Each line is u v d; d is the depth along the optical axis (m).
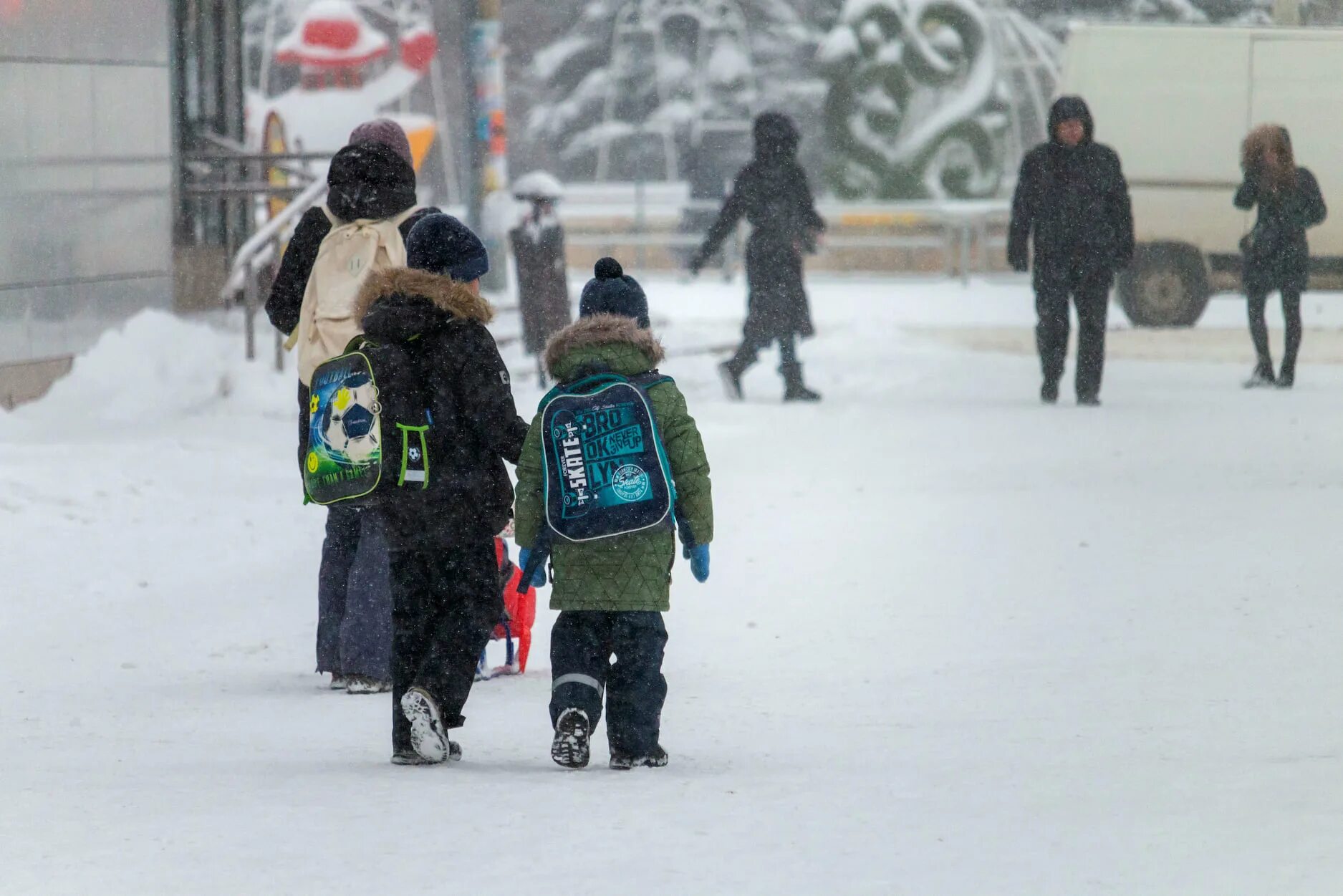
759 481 45.50
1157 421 56.50
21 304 53.75
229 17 73.38
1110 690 24.00
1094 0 170.75
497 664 27.86
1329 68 90.88
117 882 14.64
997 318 99.88
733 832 16.38
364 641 25.41
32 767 20.06
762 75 184.75
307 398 26.02
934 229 130.25
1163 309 93.06
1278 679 24.33
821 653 27.16
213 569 35.03
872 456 49.72
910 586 32.22
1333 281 92.56
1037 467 47.06
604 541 19.67
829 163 148.88
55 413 53.34
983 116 146.50
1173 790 17.92
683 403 20.12
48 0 55.28
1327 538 35.72
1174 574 32.44
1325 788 17.83
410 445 20.02
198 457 46.72
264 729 22.86
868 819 16.89
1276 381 66.62
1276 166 65.12
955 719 22.48
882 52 146.38
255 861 15.30
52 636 29.44
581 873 14.87
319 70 97.75
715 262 132.00
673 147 185.62
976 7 146.38
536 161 194.62
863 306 106.31
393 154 26.14
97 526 38.34
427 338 20.31
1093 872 14.71
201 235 70.31
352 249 25.86
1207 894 13.98
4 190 52.81
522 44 196.50
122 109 60.34
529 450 19.94
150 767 20.09
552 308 68.12
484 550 20.53
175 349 58.72
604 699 23.89
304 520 39.91
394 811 17.30
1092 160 60.47
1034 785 18.38
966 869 14.90
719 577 33.56
